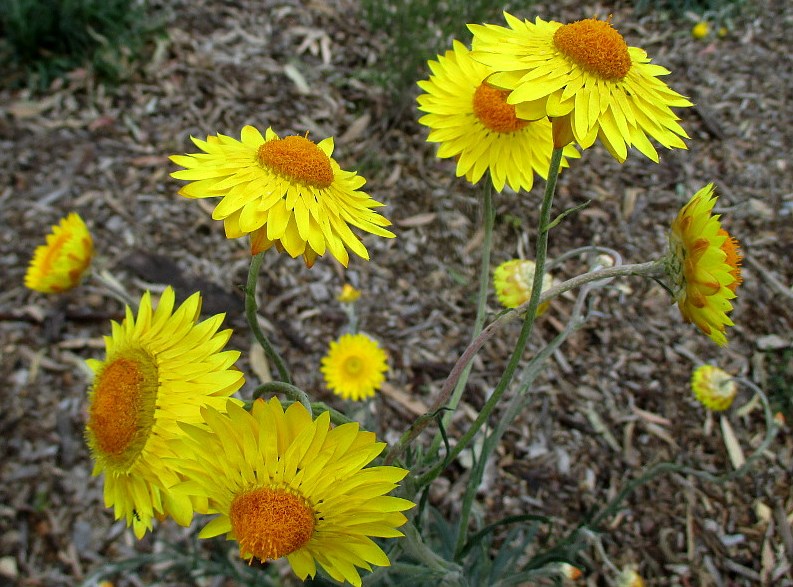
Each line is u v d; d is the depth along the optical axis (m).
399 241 0.47
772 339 0.44
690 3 0.66
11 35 0.50
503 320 0.18
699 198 0.16
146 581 0.33
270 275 0.44
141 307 0.18
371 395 0.33
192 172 0.16
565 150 0.23
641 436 0.40
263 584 0.30
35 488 0.35
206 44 0.54
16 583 0.32
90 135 0.48
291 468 0.14
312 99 0.52
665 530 0.36
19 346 0.40
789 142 0.55
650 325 0.45
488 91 0.23
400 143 0.51
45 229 0.44
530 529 0.29
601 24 0.16
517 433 0.39
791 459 0.39
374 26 0.53
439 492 0.36
